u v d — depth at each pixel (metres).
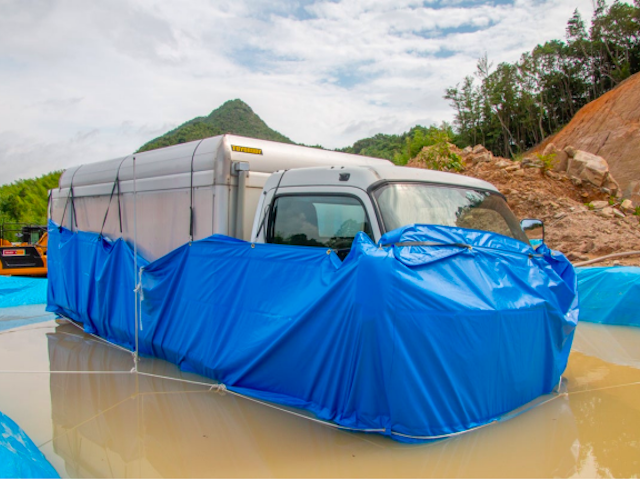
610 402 4.26
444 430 3.49
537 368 4.27
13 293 10.34
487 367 3.72
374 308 3.49
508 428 3.68
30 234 20.17
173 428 3.88
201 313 5.11
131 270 6.33
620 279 7.58
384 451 3.34
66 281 7.98
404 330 3.43
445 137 22.14
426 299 3.47
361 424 3.58
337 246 4.48
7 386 4.97
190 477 3.14
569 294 4.77
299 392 4.14
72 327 7.75
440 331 3.48
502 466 3.13
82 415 4.22
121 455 3.47
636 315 7.28
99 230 7.68
